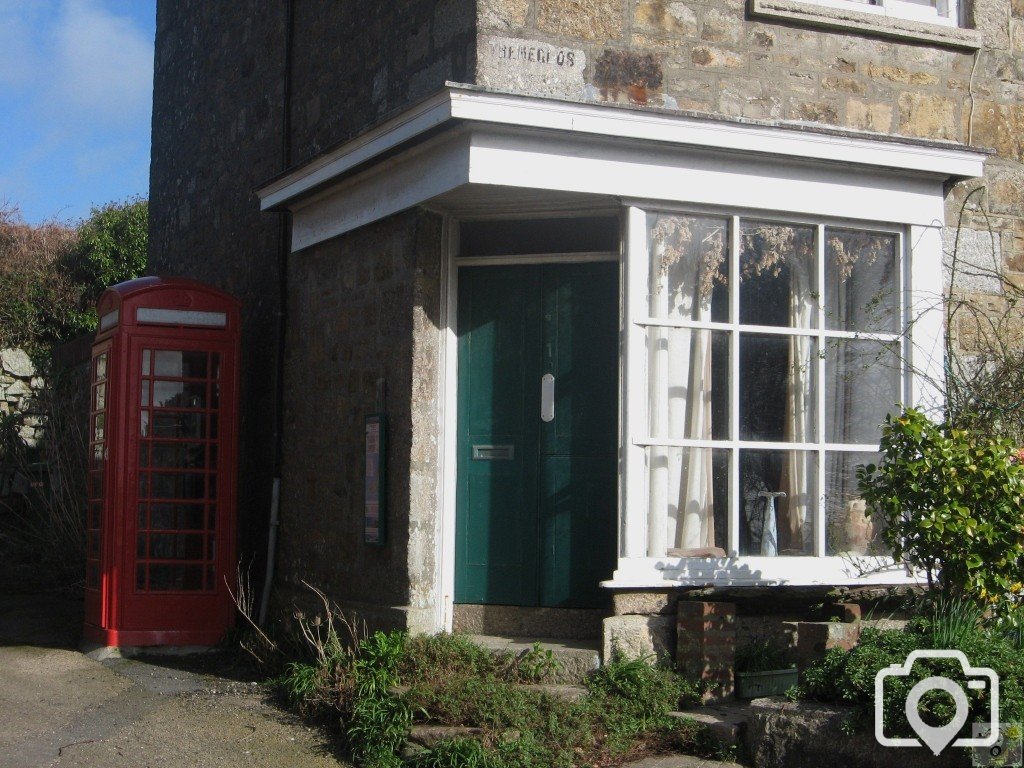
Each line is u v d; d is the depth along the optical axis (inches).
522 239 281.9
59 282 717.3
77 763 227.0
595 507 271.6
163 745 237.3
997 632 217.0
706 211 262.2
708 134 253.4
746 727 221.3
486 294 282.4
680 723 225.8
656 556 254.5
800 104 276.4
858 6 284.0
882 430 246.8
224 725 248.2
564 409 274.7
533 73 254.8
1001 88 299.0
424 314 271.3
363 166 280.7
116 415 326.0
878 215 274.4
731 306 263.9
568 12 258.8
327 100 328.2
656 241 260.2
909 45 289.0
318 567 309.4
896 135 277.4
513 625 273.0
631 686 234.5
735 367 263.1
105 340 341.7
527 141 246.4
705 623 243.4
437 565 272.2
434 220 274.7
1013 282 295.9
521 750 211.6
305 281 328.5
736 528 260.2
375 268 289.3
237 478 342.3
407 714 227.5
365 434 286.2
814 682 219.0
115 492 323.9
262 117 376.5
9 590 423.8
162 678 293.3
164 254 474.3
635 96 262.2
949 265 289.6
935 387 270.5
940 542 217.2
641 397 253.6
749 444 263.4
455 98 236.2
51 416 515.2
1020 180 299.7
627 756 219.1
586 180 250.2
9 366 598.5
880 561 267.3
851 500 271.3
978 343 289.0
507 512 276.5
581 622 268.2
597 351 274.1
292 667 274.7
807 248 272.2
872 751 201.9
